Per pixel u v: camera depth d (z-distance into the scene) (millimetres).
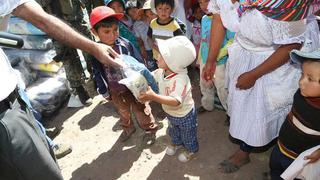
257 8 2131
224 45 3135
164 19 3887
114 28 3045
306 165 2199
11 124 1732
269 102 2510
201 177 3012
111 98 3453
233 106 2672
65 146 3547
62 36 1945
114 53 2293
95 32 3107
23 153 1781
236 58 2551
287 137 2320
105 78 3320
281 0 2014
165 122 3803
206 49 3318
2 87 1711
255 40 2312
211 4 2527
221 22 2553
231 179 2945
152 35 4023
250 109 2564
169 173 3111
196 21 4105
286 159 2420
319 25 2492
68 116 4141
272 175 2625
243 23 2262
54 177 1953
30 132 1823
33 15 1819
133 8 4301
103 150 3523
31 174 1839
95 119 4020
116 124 3889
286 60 2242
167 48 2471
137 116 3408
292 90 2436
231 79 2670
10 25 4176
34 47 4238
